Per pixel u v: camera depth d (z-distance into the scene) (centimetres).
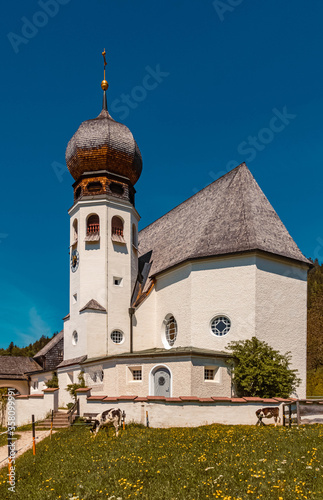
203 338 2662
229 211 2962
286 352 2578
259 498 904
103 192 3350
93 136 3384
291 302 2730
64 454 1541
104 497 1027
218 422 1912
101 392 2741
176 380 2383
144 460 1288
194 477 1099
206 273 2748
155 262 3497
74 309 3294
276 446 1330
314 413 1858
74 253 3422
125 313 3231
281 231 2919
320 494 895
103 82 3800
